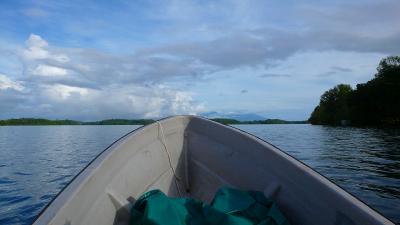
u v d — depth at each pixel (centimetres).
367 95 6881
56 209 204
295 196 284
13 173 1276
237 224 240
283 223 259
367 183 986
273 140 3011
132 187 329
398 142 2634
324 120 9556
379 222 203
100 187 271
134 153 342
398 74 6381
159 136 389
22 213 761
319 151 1950
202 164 398
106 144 2778
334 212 242
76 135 4728
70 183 242
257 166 334
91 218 251
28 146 2573
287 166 297
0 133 5747
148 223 241
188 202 272
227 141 376
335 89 9375
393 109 6384
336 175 1121
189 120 419
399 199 800
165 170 390
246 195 286
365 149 2061
